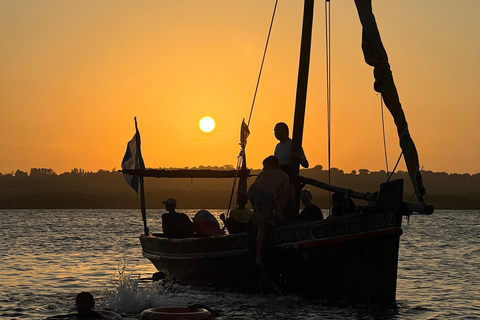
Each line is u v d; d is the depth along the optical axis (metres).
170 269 14.55
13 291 14.19
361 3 11.25
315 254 11.36
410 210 10.59
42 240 36.50
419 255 25.86
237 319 10.17
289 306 11.34
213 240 12.70
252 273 12.05
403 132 10.69
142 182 16.73
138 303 11.55
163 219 15.18
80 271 18.84
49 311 11.39
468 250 28.88
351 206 11.98
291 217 12.37
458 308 11.98
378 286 11.16
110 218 102.56
